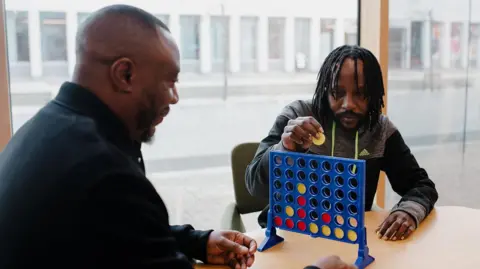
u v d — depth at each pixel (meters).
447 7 2.48
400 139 1.63
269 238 1.25
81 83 0.83
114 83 0.82
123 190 0.75
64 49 1.90
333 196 1.15
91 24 0.82
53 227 0.72
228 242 1.14
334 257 1.02
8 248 0.74
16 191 0.75
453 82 2.57
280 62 2.39
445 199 2.63
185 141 2.36
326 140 1.55
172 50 0.86
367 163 1.57
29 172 0.75
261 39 2.35
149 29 0.83
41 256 0.72
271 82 2.41
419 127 2.54
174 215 2.21
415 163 1.61
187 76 2.28
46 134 0.78
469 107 2.63
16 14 1.79
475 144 2.67
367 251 1.13
